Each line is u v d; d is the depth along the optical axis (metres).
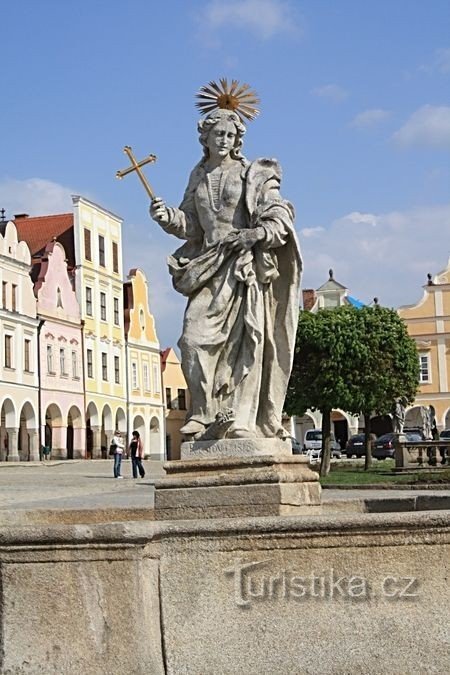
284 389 8.02
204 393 7.91
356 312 43.19
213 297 8.01
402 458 36.22
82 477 40.88
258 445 7.59
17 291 64.38
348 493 26.25
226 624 5.61
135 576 5.48
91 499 23.16
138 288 82.75
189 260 8.21
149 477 41.53
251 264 7.92
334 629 5.55
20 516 7.58
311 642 5.55
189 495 7.21
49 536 5.46
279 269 8.03
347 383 41.88
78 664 5.44
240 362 7.94
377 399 42.28
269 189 8.20
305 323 42.53
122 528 5.48
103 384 75.69
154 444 84.50
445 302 80.50
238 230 8.06
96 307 75.56
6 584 5.49
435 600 5.53
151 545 5.61
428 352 80.50
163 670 5.60
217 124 8.41
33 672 5.44
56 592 5.47
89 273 74.75
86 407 72.56
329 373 41.88
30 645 5.46
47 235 75.88
